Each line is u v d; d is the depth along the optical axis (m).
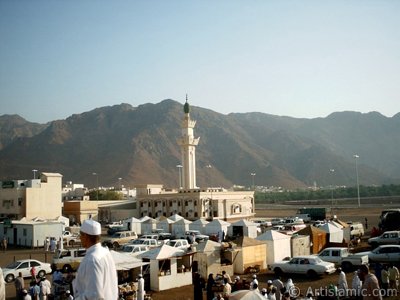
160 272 31.16
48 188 83.50
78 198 141.50
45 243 53.84
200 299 24.62
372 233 54.06
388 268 26.30
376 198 184.62
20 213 80.25
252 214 101.12
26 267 35.47
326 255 36.09
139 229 68.94
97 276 5.73
